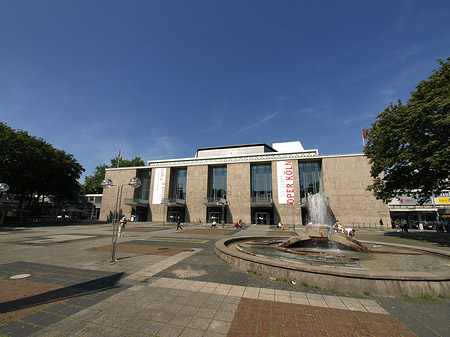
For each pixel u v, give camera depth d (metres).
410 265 7.39
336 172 39.19
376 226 35.81
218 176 46.84
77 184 47.00
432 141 14.70
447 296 5.38
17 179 33.12
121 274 6.82
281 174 41.84
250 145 50.38
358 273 5.55
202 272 7.16
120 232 15.95
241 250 9.19
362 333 3.73
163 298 5.05
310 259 7.84
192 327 3.82
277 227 34.53
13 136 31.66
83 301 4.79
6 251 10.59
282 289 5.72
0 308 4.37
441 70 16.34
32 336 3.42
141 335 3.54
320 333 3.70
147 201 48.53
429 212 40.00
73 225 32.44
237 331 3.71
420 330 3.86
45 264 7.97
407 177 19.00
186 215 45.12
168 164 48.91
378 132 19.67
